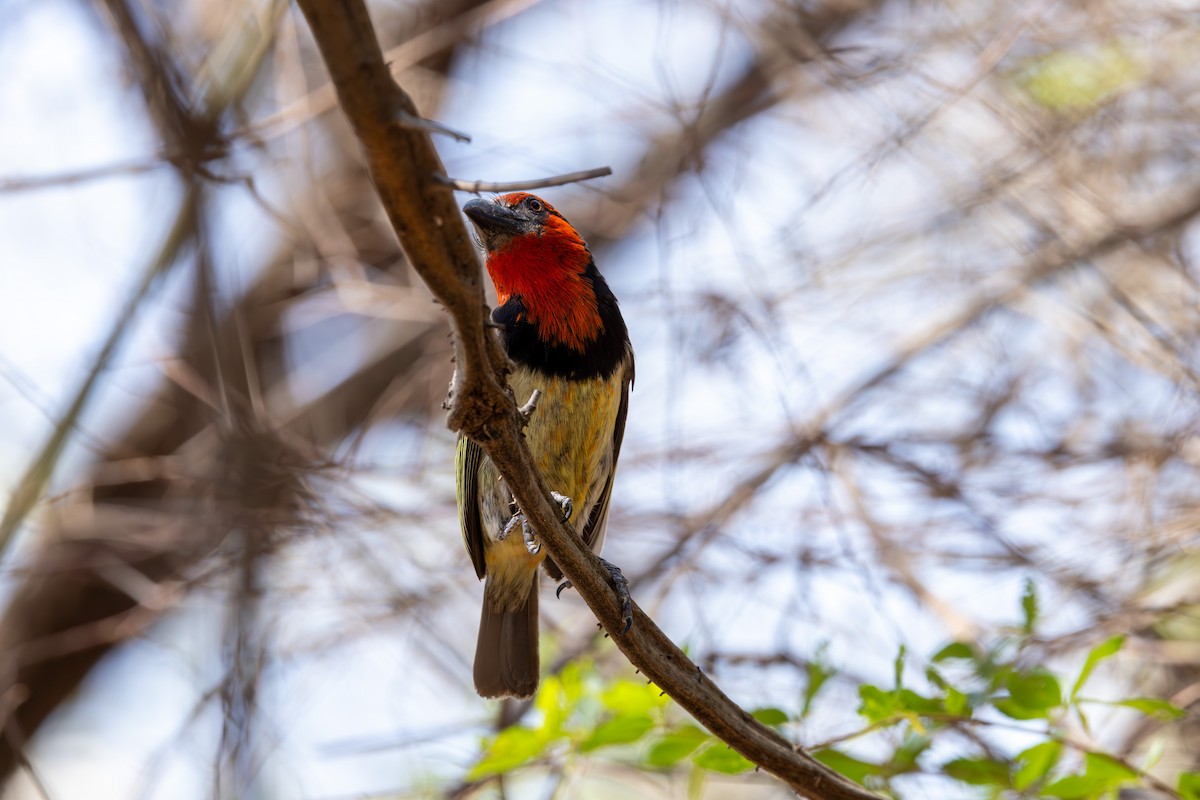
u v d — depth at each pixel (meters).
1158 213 12.40
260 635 10.73
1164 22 12.33
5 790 14.82
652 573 12.54
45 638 14.59
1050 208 12.49
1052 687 7.76
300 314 13.76
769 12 12.57
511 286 8.77
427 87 13.30
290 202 12.49
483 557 9.48
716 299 12.23
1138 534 10.89
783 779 6.95
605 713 8.95
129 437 13.93
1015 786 7.80
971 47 12.48
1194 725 10.59
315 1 4.34
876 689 7.82
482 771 8.51
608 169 4.57
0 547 10.97
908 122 12.03
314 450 11.23
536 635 9.48
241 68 9.34
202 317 9.66
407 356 14.93
